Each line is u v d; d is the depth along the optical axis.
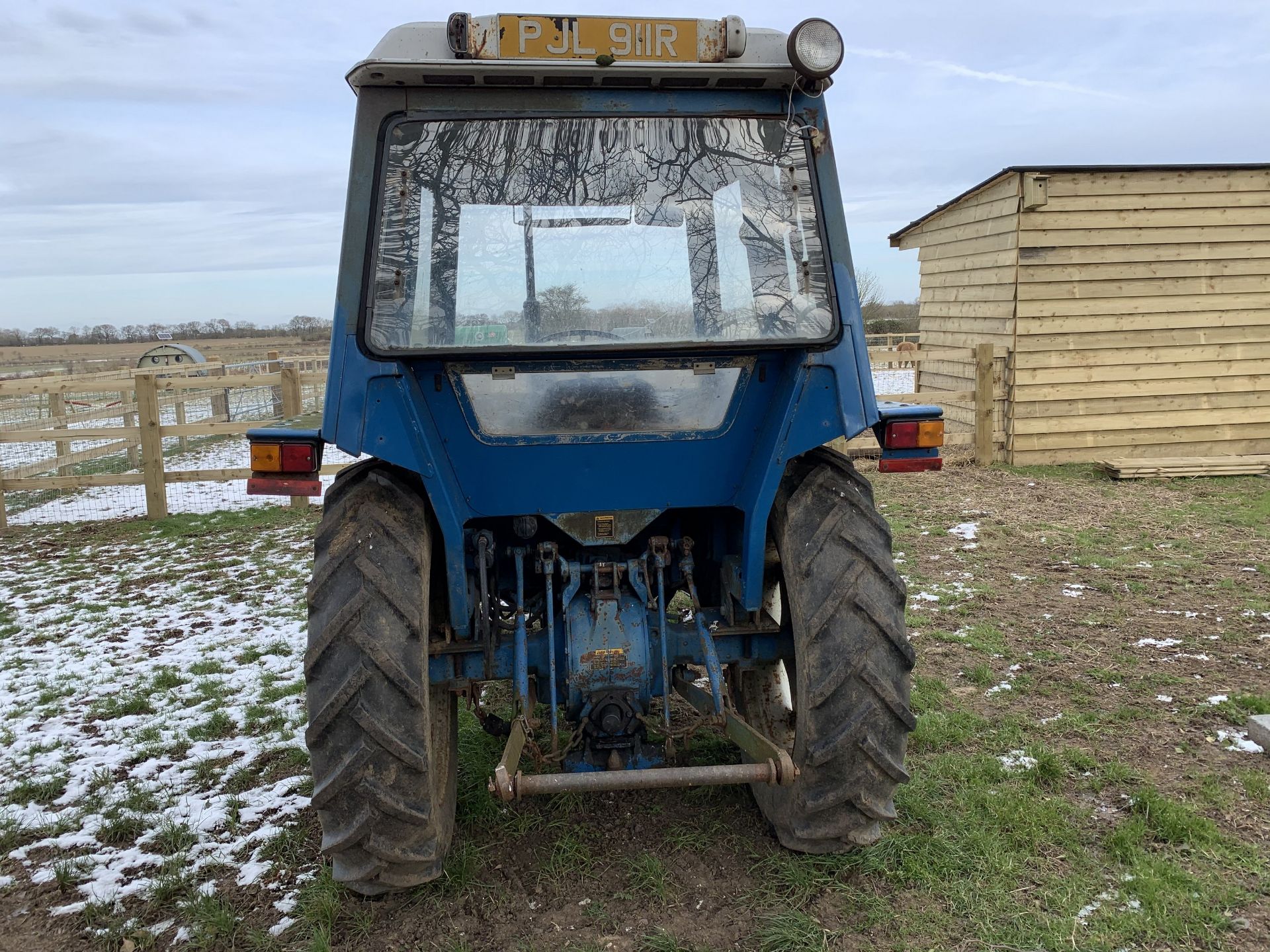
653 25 2.40
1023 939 2.41
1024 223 9.52
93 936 2.63
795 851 2.76
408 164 2.46
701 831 2.95
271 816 3.25
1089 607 5.23
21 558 7.74
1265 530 6.89
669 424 2.65
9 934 2.66
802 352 2.54
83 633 5.59
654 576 2.84
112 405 12.24
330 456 10.61
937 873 2.70
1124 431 9.96
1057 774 3.25
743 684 3.23
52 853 3.09
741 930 2.48
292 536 8.11
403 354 2.39
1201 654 4.46
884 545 2.62
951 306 11.12
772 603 2.93
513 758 2.37
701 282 2.57
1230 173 9.56
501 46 2.35
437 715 2.86
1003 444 9.97
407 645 2.39
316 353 29.72
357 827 2.36
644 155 2.53
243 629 5.57
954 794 3.15
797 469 2.77
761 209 2.57
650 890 2.66
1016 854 2.79
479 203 2.49
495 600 2.81
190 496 10.20
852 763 2.51
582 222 2.53
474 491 2.68
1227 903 2.54
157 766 3.70
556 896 2.66
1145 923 2.46
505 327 2.52
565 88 2.49
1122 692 4.02
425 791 2.42
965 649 4.59
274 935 2.55
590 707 2.61
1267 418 10.04
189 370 15.83
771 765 2.35
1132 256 9.67
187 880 2.85
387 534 2.48
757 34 2.48
